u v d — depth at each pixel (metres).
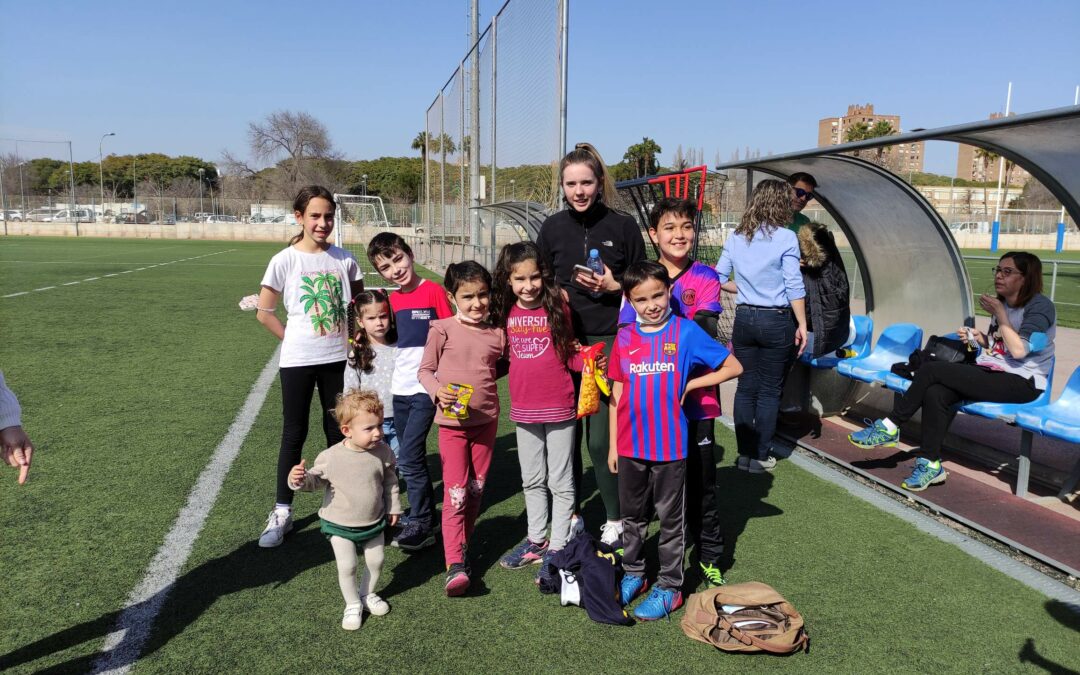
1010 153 3.57
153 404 5.81
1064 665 2.47
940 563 3.20
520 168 9.48
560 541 3.10
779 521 3.65
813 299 4.86
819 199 5.46
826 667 2.45
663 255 3.33
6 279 16.20
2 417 2.10
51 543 3.33
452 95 18.11
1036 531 3.47
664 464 2.75
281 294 3.55
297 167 59.72
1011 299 4.09
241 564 3.17
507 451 4.84
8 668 2.39
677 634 2.67
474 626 2.71
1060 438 3.56
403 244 3.49
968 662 2.48
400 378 3.44
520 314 3.00
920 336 5.04
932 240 4.98
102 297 13.06
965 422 5.33
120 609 2.78
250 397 6.07
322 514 2.68
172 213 52.53
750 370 4.39
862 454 4.68
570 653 2.53
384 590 3.00
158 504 3.81
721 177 8.15
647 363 2.73
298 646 2.55
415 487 3.34
